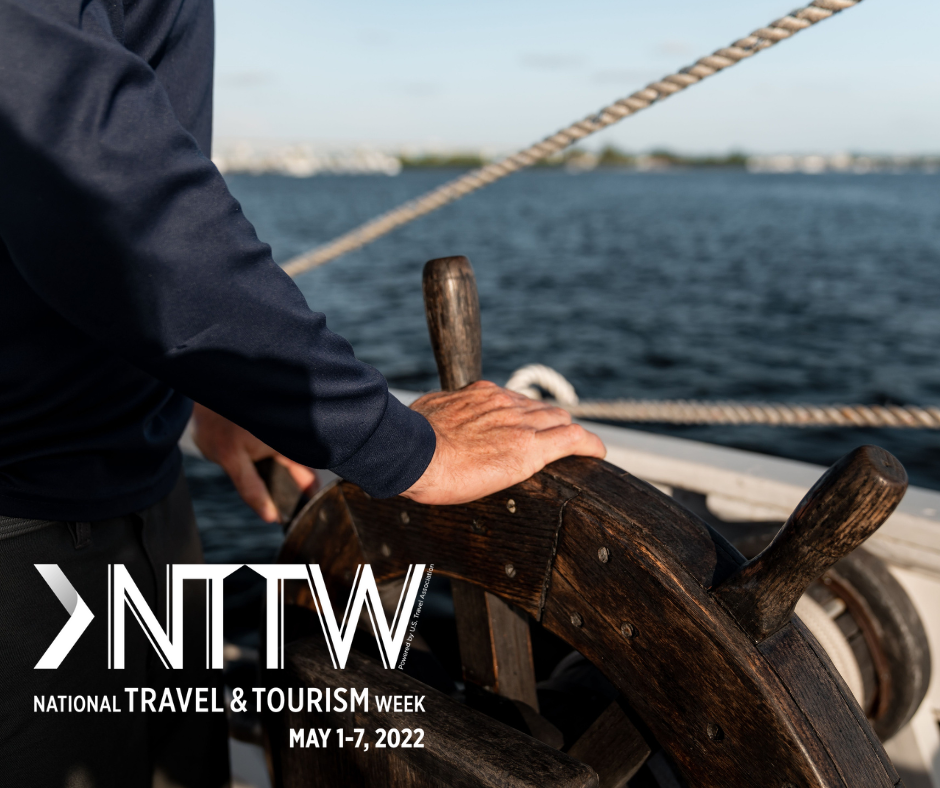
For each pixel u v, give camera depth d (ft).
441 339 3.06
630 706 2.66
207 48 3.15
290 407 2.18
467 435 2.68
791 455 25.94
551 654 4.30
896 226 147.95
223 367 2.08
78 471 2.77
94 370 2.67
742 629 2.19
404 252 95.45
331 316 51.31
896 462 1.95
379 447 2.34
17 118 1.83
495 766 2.30
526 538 2.65
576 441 2.71
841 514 1.92
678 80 4.84
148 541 3.21
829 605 4.31
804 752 2.07
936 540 4.58
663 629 2.32
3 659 2.75
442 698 2.67
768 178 570.05
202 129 3.16
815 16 3.94
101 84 1.90
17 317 2.43
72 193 1.86
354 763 2.80
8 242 1.95
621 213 186.39
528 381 8.18
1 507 2.67
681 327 49.62
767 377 37.50
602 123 5.58
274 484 4.19
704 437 27.35
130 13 2.65
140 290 1.94
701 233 128.98
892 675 4.30
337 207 197.26
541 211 191.93
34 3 1.90
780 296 62.34
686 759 2.37
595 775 2.26
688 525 2.41
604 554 2.43
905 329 48.24
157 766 3.64
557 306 57.93
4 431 2.63
